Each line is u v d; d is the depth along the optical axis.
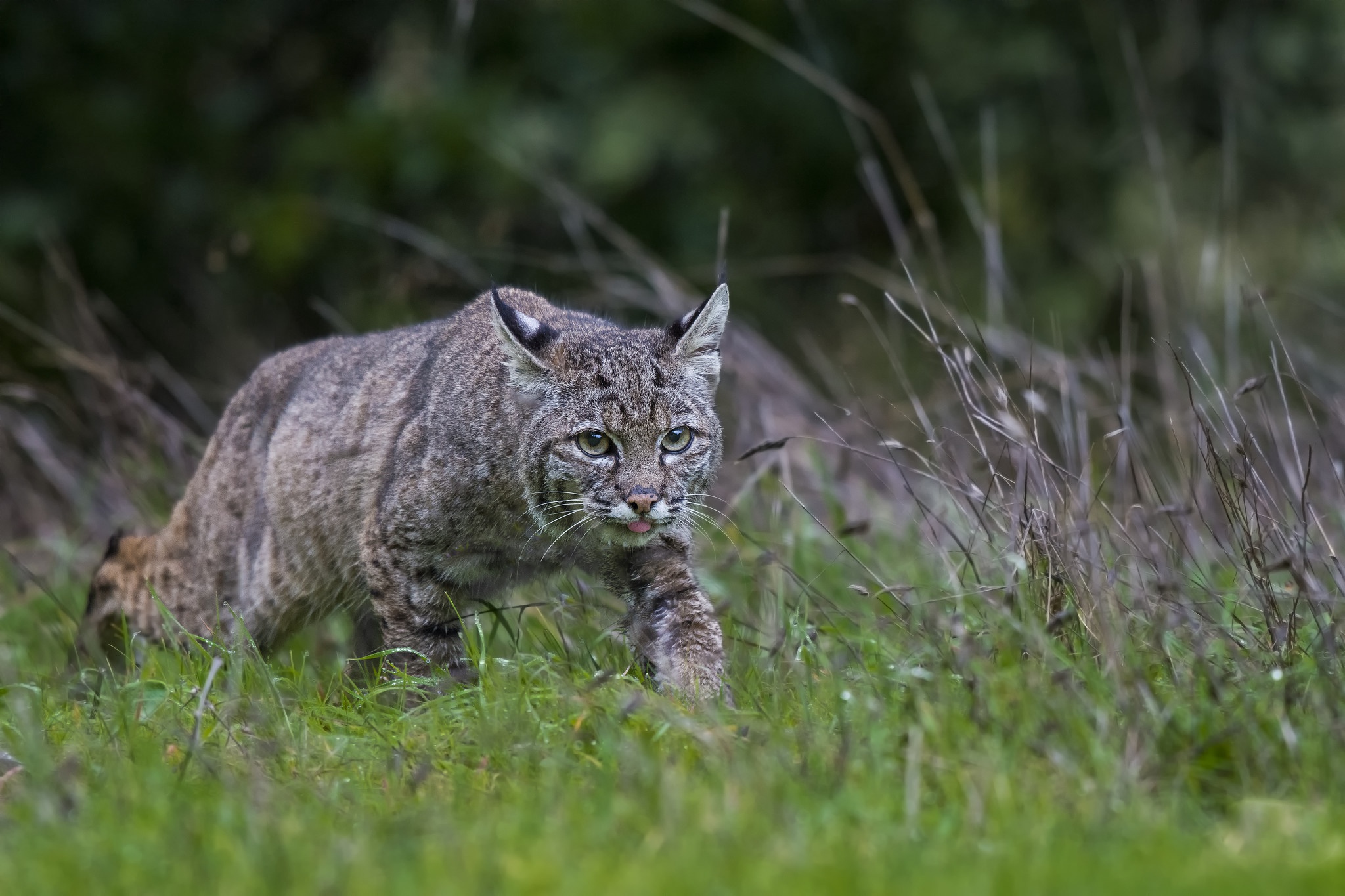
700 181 22.69
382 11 23.44
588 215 17.19
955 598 9.45
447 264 18.27
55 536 14.16
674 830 6.41
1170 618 8.62
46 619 12.63
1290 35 23.64
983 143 22.45
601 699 8.43
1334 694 7.59
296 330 22.45
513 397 9.91
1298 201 24.02
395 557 10.22
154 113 22.17
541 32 22.55
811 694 8.46
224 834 6.66
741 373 13.76
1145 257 19.61
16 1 21.66
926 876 5.97
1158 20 23.39
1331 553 8.98
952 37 22.27
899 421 14.57
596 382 9.91
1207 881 5.86
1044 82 22.86
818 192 23.08
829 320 22.05
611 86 22.28
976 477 11.87
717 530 12.29
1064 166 22.83
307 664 11.20
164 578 11.73
